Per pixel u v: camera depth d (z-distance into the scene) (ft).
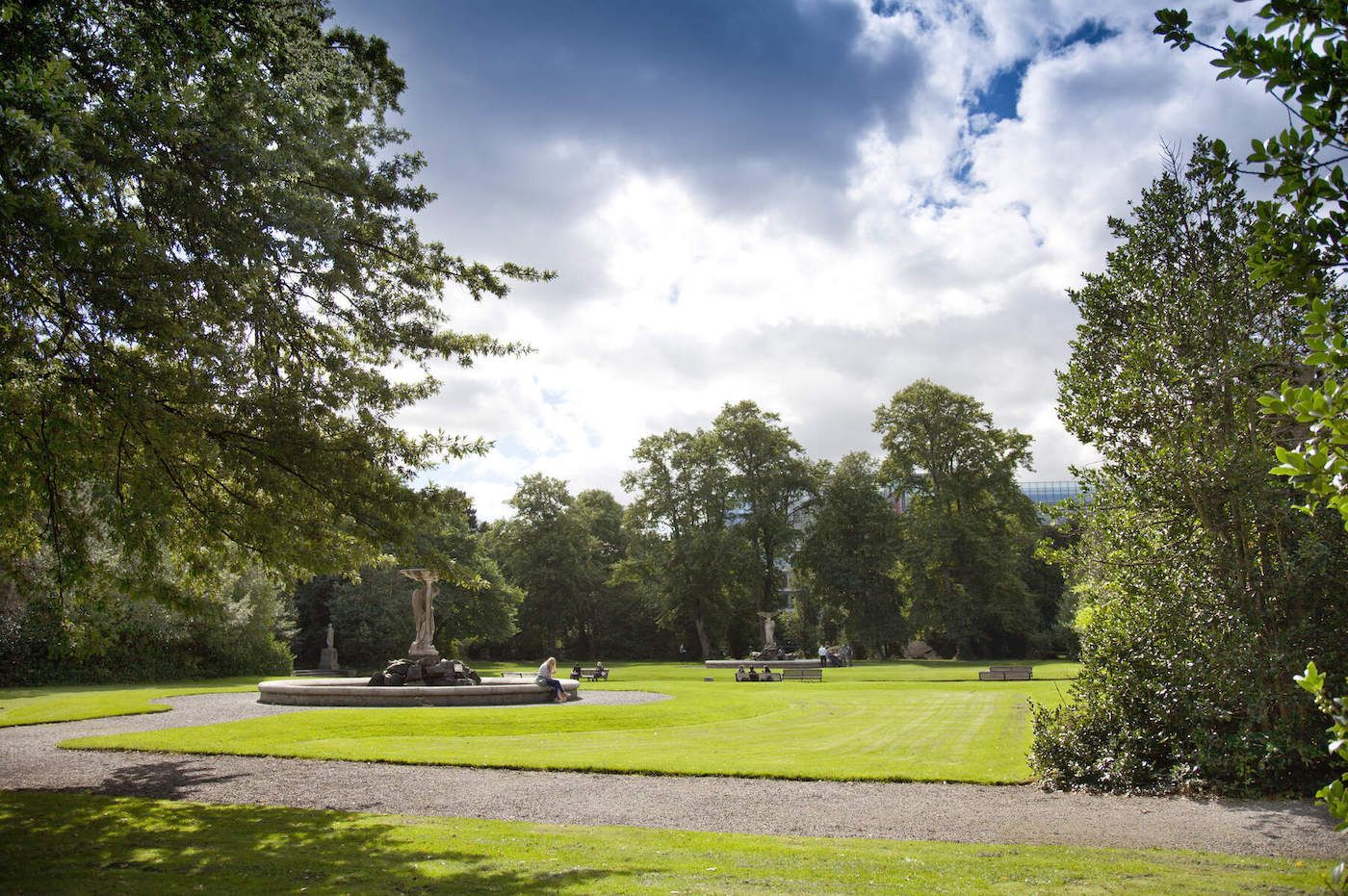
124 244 29.78
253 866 27.17
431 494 42.57
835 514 211.20
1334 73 11.91
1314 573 40.88
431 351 45.01
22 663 123.65
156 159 33.58
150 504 32.55
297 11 40.52
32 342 31.71
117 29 32.42
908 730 64.95
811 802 39.42
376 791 42.04
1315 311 11.93
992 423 201.67
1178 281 45.88
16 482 33.12
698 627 225.15
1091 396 47.37
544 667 87.56
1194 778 41.29
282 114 36.96
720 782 44.06
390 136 45.24
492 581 211.82
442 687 84.17
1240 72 12.46
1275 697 41.22
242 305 36.19
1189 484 43.60
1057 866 27.37
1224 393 44.45
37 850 29.66
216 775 46.47
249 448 37.65
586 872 26.16
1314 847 30.71
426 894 23.76
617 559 281.54
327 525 43.16
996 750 54.03
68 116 27.09
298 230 36.14
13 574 38.75
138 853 29.14
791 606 278.67
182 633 135.95
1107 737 44.04
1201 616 43.68
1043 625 223.10
